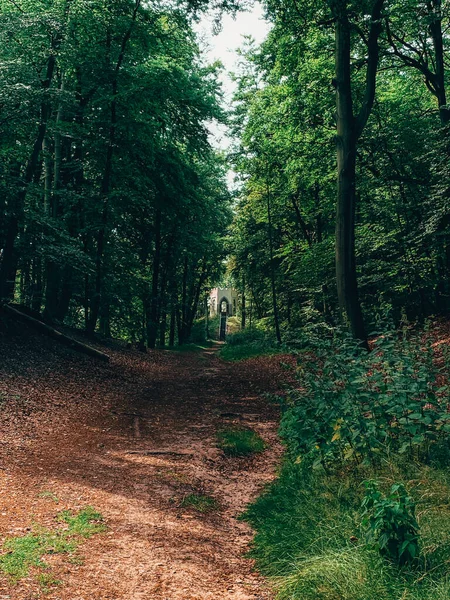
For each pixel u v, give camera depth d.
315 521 5.49
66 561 4.54
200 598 4.15
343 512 5.58
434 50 20.72
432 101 24.72
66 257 17.28
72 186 21.80
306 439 7.24
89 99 21.09
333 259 23.52
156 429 10.53
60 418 10.64
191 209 26.98
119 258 24.30
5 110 15.17
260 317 43.16
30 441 8.70
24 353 15.38
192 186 26.14
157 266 30.78
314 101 20.69
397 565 4.25
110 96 19.38
